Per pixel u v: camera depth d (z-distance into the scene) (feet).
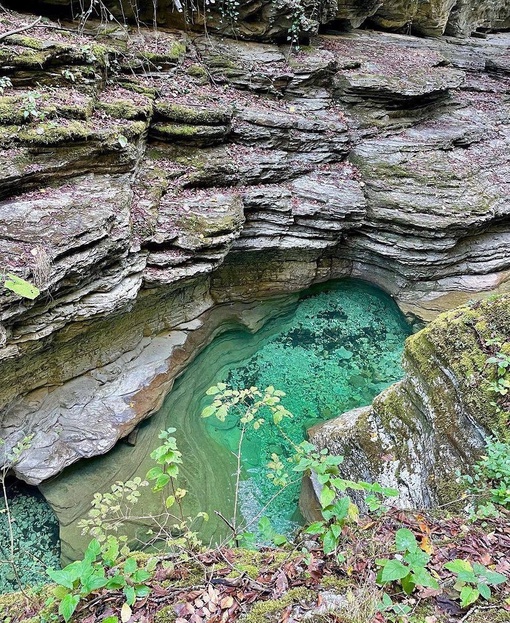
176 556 10.34
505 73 40.16
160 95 23.34
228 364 26.35
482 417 13.21
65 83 19.85
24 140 17.17
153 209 20.65
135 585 9.09
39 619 8.91
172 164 23.11
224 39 28.43
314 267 28.76
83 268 16.44
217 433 22.54
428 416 15.26
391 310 30.71
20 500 18.38
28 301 15.02
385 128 30.53
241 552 10.38
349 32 39.52
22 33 19.76
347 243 29.32
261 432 22.71
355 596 8.58
